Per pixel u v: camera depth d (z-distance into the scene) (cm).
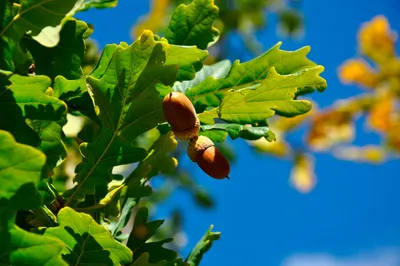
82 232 49
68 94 53
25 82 47
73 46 52
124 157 53
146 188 55
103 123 52
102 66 52
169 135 56
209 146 55
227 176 55
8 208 44
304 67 57
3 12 47
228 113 56
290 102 55
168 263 55
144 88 52
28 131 48
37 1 48
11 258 45
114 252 49
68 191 53
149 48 51
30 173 44
